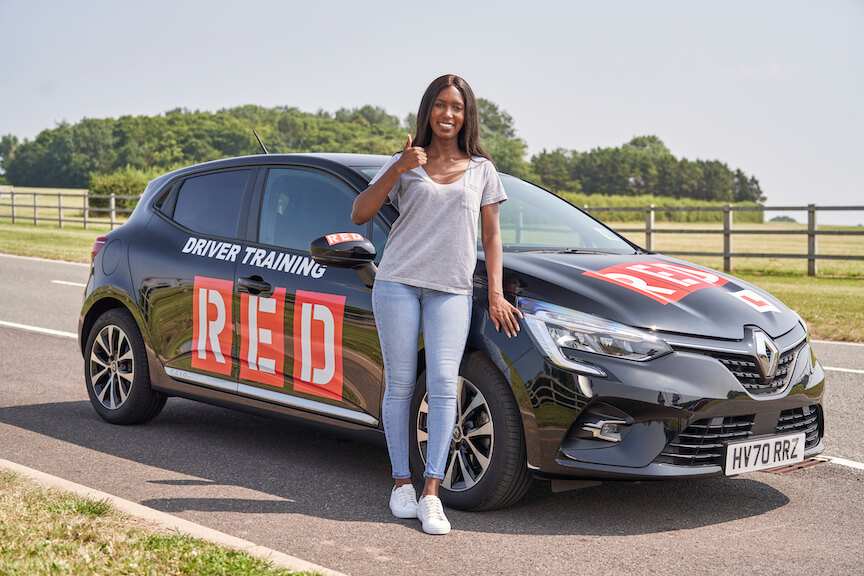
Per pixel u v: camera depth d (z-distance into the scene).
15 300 11.75
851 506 4.30
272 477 4.65
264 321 4.78
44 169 127.25
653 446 3.77
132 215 5.86
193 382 5.18
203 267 5.13
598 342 3.81
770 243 35.81
